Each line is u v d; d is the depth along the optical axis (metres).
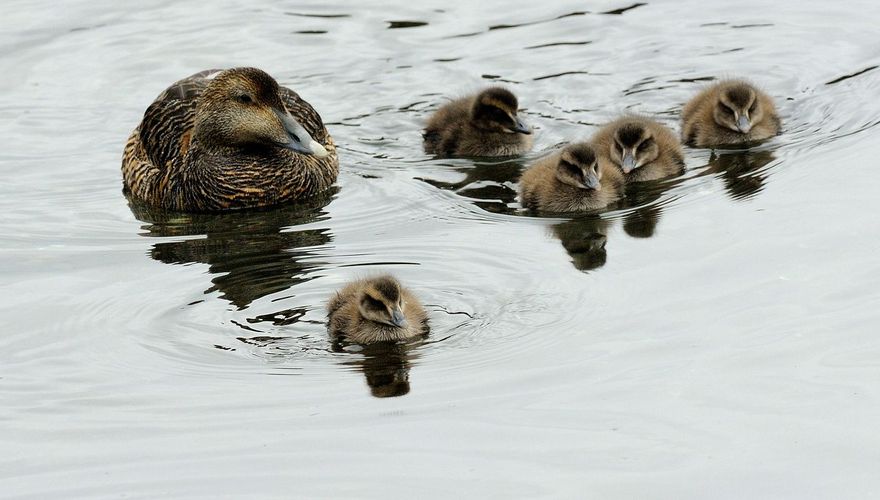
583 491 10.40
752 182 16.66
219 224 16.73
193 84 18.39
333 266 14.92
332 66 21.12
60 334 13.33
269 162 17.38
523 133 18.20
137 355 12.84
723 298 13.38
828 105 18.84
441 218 16.41
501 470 10.70
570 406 11.58
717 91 18.52
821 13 21.95
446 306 13.65
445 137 18.80
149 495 10.55
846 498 10.23
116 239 16.20
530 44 21.50
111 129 19.55
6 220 16.78
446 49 21.50
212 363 12.62
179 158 17.58
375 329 12.92
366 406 11.72
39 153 18.86
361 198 17.30
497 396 11.78
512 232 15.77
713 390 11.70
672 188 16.88
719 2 22.67
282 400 11.88
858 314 12.81
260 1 23.34
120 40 22.12
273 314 13.70
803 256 14.16
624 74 20.41
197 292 14.29
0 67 21.22
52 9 23.12
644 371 12.07
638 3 22.83
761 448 10.88
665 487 10.41
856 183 16.05
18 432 11.49
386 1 23.31
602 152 17.77
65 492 10.64
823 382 11.74
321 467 10.84
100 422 11.62
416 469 10.75
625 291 13.75
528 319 13.25
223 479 10.73
